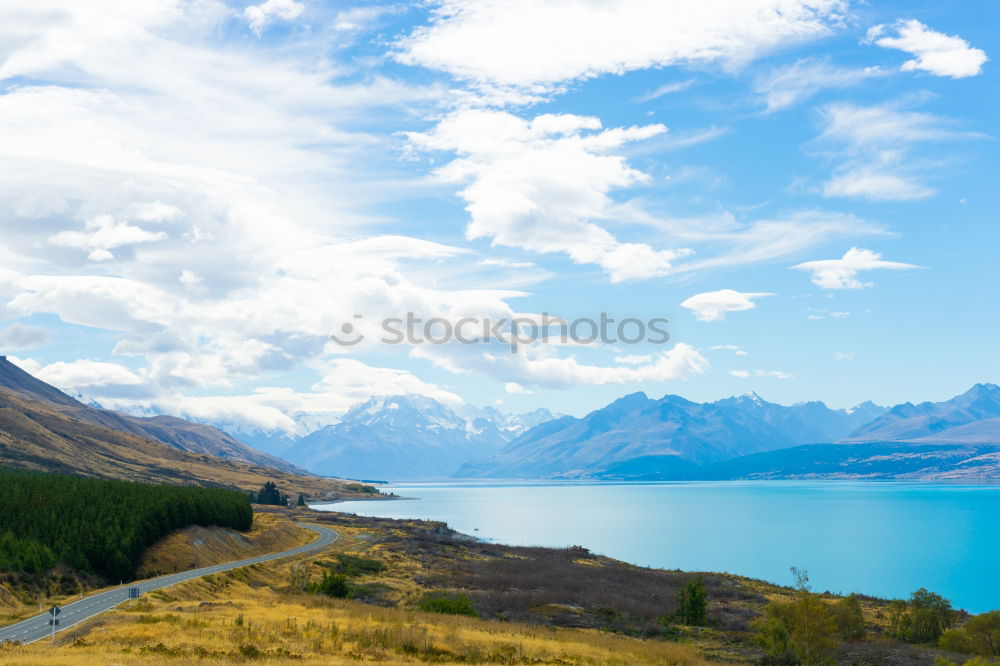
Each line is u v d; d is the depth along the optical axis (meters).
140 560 112.94
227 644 45.50
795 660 66.81
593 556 170.50
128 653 42.38
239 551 139.75
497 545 185.12
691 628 84.12
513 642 53.31
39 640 52.31
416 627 54.00
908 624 83.81
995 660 68.81
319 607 66.81
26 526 105.06
